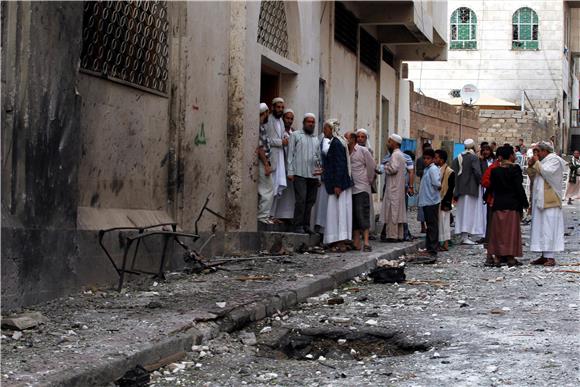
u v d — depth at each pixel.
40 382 5.48
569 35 54.34
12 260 7.58
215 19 12.39
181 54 11.30
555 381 6.28
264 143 14.00
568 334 8.06
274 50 15.12
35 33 7.88
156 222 10.66
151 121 10.78
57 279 8.40
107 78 9.63
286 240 13.93
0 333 6.89
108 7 9.66
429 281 11.92
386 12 20.59
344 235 14.58
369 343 8.09
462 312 9.35
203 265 11.05
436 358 7.14
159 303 8.34
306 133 14.55
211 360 7.04
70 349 6.45
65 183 8.48
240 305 8.51
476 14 48.62
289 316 9.06
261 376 6.55
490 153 18.92
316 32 16.88
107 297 8.80
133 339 6.85
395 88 26.64
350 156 14.97
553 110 47.91
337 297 10.27
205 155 12.15
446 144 31.91
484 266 14.12
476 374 6.53
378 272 11.80
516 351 7.30
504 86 48.72
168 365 6.73
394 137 17.05
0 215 7.34
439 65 48.97
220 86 12.67
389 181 16.94
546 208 14.17
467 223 18.56
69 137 8.52
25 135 7.80
